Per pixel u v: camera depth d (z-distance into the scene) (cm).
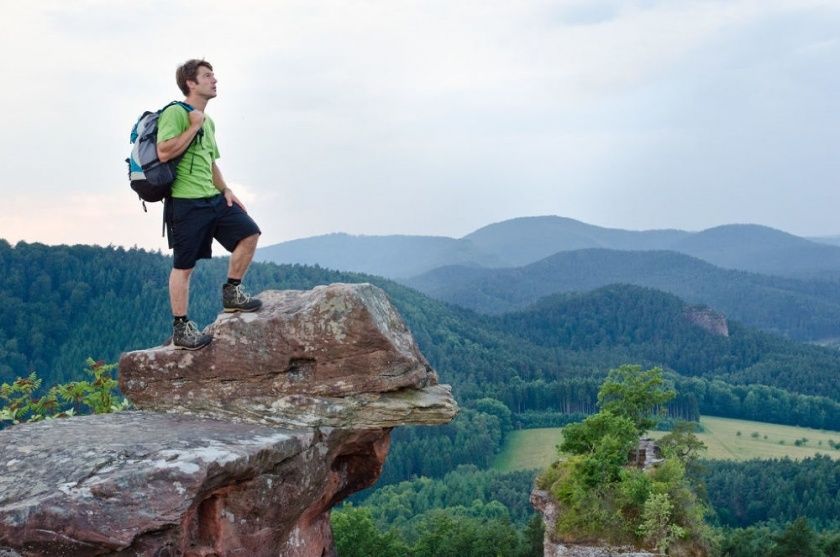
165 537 711
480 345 19988
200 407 935
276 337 920
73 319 12738
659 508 3678
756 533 7338
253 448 807
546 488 4481
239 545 827
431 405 919
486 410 15200
